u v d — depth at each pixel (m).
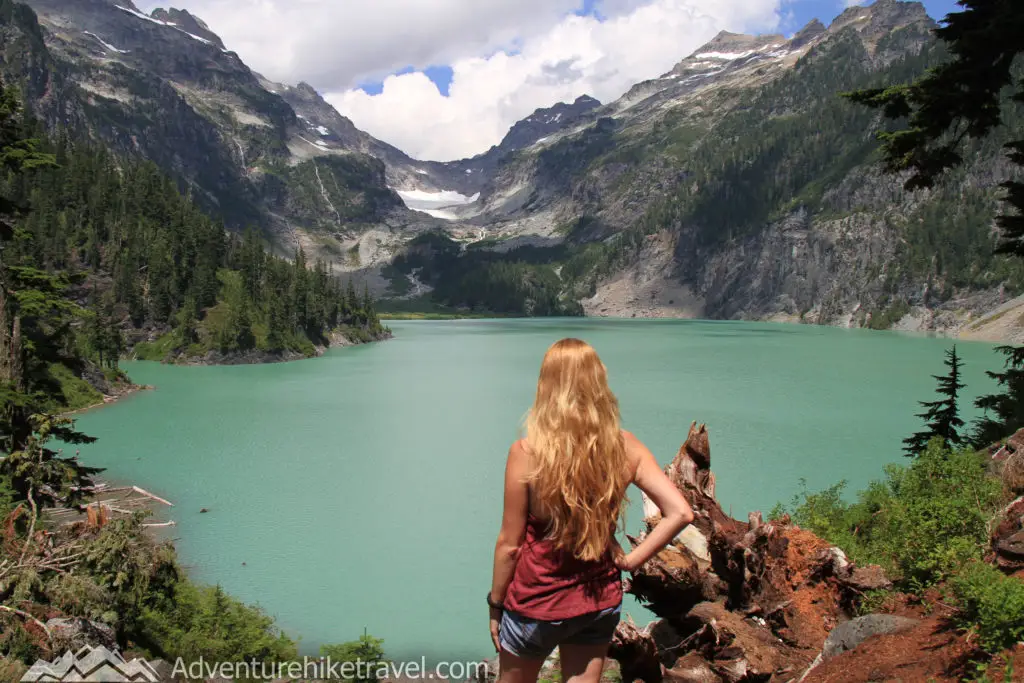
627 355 155.88
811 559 9.04
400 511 45.62
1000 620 5.85
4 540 11.82
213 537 40.16
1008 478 11.09
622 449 3.88
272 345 149.62
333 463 58.91
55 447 61.81
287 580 33.84
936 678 5.93
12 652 8.91
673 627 8.31
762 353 160.25
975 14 20.86
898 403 87.75
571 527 3.75
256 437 69.31
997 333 194.62
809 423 74.69
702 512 8.98
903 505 13.70
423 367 138.38
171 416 80.50
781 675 7.52
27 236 23.42
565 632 3.84
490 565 36.12
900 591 8.59
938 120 21.00
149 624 14.89
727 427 72.50
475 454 62.97
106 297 147.38
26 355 20.83
